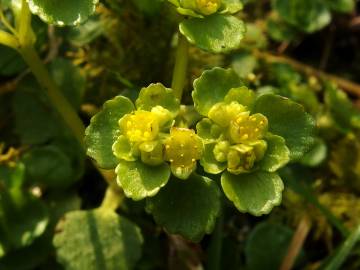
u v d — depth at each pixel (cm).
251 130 7
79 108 11
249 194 7
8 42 8
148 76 11
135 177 7
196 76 11
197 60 11
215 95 7
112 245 9
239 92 7
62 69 11
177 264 10
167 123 7
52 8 7
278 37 12
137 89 9
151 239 10
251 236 10
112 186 10
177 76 8
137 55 11
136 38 11
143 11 11
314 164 11
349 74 12
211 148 7
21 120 11
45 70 9
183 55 8
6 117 11
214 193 7
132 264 9
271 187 7
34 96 11
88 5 7
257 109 7
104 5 10
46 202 10
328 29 13
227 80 7
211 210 7
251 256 10
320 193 11
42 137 10
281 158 7
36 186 10
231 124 7
